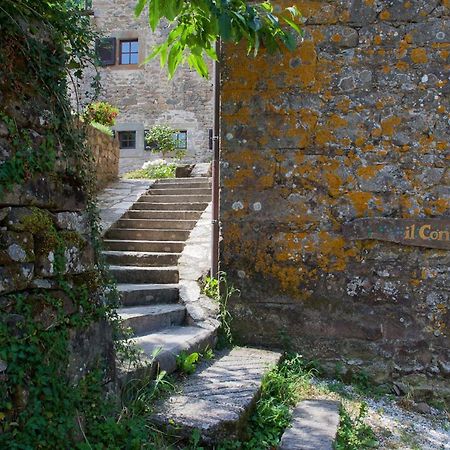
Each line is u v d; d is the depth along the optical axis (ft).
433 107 13.83
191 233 19.63
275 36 13.85
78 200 8.61
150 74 48.98
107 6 49.32
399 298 13.91
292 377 12.89
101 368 8.82
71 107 9.04
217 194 14.96
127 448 8.25
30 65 7.63
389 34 13.99
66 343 7.86
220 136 14.62
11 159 7.02
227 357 13.17
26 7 7.57
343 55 14.15
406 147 13.89
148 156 48.91
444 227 13.64
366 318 14.02
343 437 10.38
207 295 15.16
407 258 13.88
